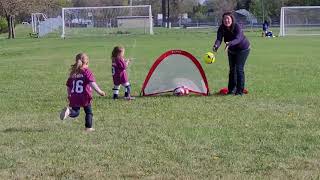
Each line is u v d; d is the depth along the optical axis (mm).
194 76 13805
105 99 13219
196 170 6922
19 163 7355
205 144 8242
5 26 83812
